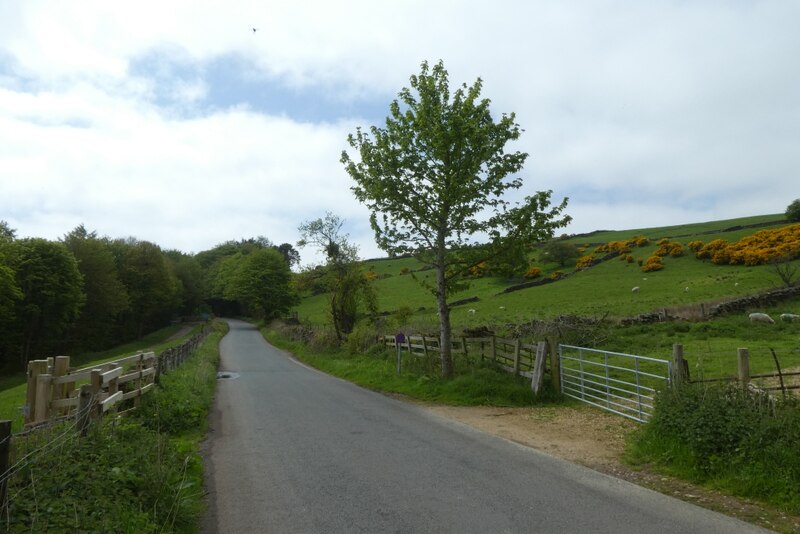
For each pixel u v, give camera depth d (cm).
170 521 516
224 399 1485
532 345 1441
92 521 426
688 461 717
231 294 9456
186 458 715
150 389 1159
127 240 7744
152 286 7256
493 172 1573
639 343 2247
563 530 521
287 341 4459
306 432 1013
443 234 1616
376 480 691
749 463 655
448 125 1536
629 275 5725
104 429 678
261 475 725
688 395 802
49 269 4672
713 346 2061
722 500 614
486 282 6550
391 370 1933
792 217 7275
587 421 1098
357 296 3275
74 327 5538
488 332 2358
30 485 459
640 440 830
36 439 571
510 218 1584
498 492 639
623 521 545
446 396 1416
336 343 3098
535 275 6506
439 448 876
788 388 831
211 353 2984
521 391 1353
